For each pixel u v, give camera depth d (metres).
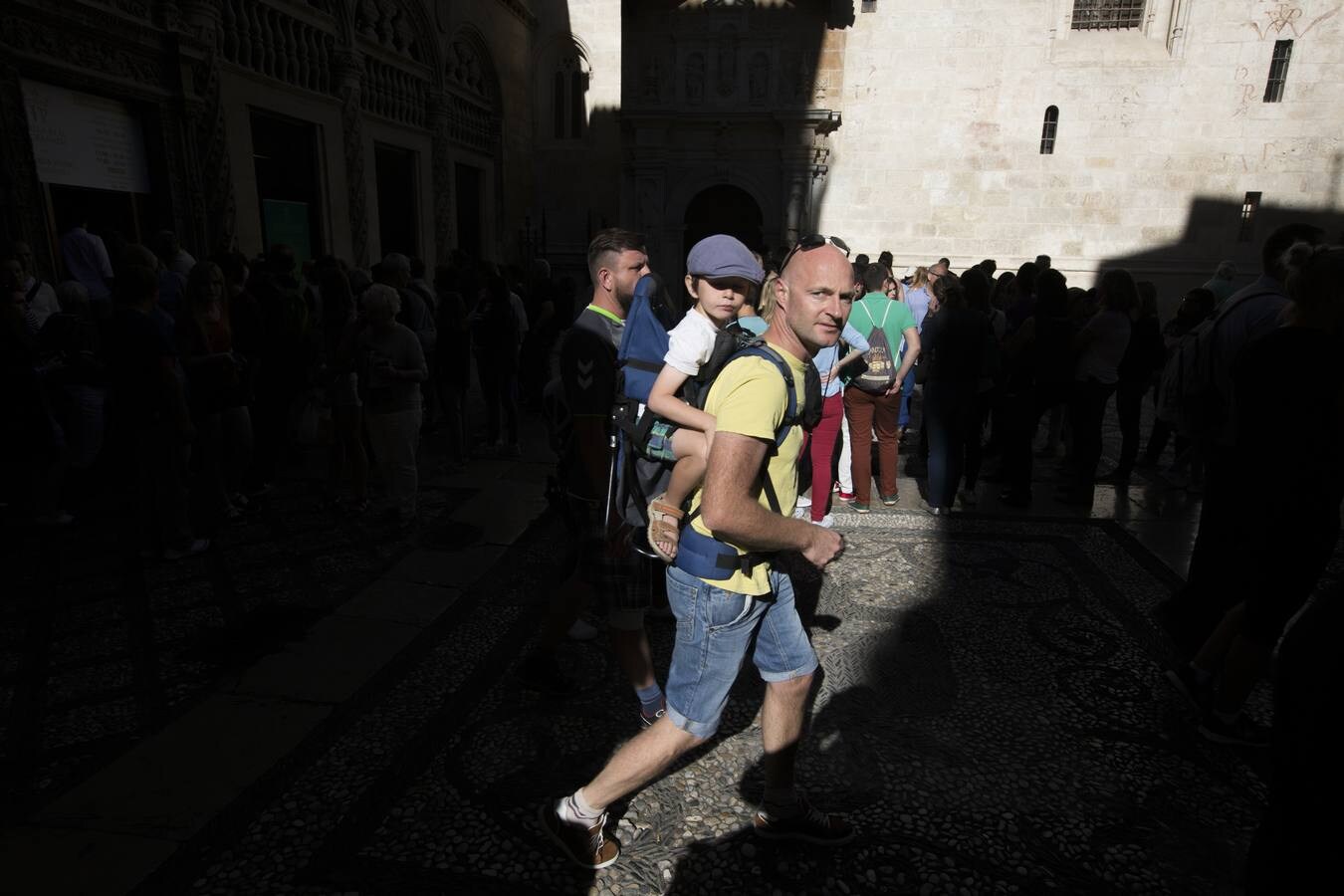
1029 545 4.60
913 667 3.17
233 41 8.20
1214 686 2.79
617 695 2.94
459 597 3.80
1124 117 14.67
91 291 6.15
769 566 1.87
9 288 4.50
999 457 6.70
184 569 4.11
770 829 2.15
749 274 2.06
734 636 1.84
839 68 15.28
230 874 2.03
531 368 6.93
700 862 2.11
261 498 5.38
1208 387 3.07
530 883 2.02
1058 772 2.51
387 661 3.18
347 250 10.59
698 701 1.88
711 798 2.37
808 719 2.80
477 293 8.23
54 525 4.71
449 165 13.73
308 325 5.73
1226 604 3.04
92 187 6.70
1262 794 2.41
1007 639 3.42
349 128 10.42
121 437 4.14
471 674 3.08
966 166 15.29
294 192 9.61
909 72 15.09
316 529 4.78
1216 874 2.09
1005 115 14.98
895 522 5.02
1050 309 5.12
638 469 2.18
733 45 15.45
